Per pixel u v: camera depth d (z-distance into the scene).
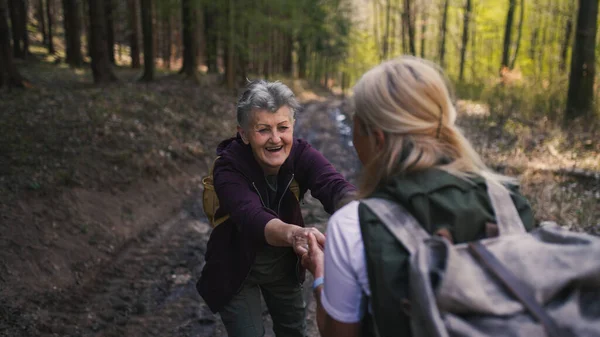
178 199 7.51
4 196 5.55
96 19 15.22
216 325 4.04
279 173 2.31
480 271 1.23
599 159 7.48
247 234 2.03
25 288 4.30
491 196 1.38
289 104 2.17
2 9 11.16
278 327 2.57
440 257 1.23
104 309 4.24
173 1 19.94
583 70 9.86
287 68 39.53
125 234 5.87
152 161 8.01
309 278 4.88
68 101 9.84
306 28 32.47
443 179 1.34
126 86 13.62
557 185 6.43
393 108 1.38
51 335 3.77
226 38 20.36
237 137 2.33
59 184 6.23
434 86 1.39
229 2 19.78
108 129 8.51
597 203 5.95
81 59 24.86
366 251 1.29
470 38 30.09
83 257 5.09
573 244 1.29
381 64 1.46
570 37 15.02
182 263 5.21
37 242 4.96
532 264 1.23
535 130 9.73
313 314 4.16
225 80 20.55
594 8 9.79
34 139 7.45
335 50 42.97
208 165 9.34
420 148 1.36
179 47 39.56
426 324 1.14
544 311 1.17
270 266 2.35
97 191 6.54
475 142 8.99
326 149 11.81
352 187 2.19
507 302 1.18
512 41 24.69
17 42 23.64
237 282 2.29
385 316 1.25
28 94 10.49
